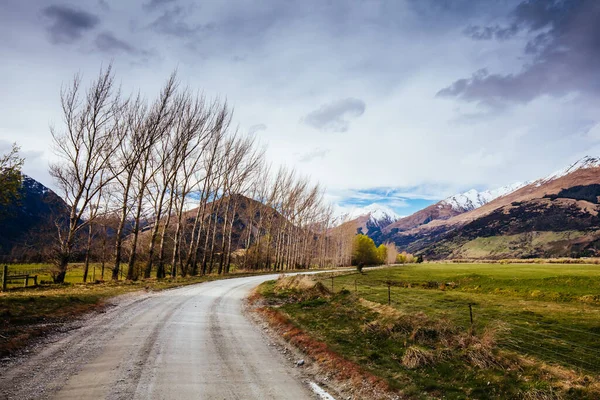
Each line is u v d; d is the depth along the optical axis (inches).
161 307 725.9
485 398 313.1
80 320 562.6
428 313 793.6
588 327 643.5
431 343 471.2
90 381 310.8
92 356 382.9
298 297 966.4
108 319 581.9
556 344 522.9
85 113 1121.4
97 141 1146.0
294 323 621.0
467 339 458.0
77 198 1112.8
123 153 1270.9
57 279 1064.2
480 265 3031.5
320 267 3976.4
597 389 313.0
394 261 6136.8
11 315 513.0
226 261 2181.3
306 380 357.7
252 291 1141.7
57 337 454.9
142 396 284.2
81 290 860.0
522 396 312.5
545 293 1098.1
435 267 3011.8
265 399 298.0
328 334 539.5
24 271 1471.5
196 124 1488.7
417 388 334.3
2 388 285.9
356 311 701.3
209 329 554.9
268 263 2822.3
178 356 399.9
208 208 1934.1
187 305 775.7
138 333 496.1
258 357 425.4
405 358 409.4
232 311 750.5
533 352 482.6
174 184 1502.2
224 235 2028.8
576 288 1129.4
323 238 4106.8
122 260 1721.2
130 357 384.2
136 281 1184.2
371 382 348.2
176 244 1536.7
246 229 2632.9
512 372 368.5
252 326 614.5
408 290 1301.7
